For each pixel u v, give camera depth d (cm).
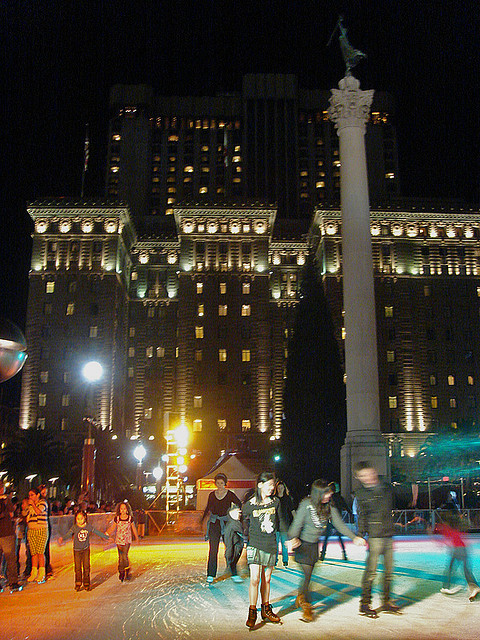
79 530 1742
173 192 15088
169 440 5025
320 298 7056
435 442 9788
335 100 4047
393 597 1499
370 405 3600
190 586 1767
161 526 4600
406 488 6581
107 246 11356
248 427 10669
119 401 11456
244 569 2183
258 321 11150
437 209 11756
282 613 1330
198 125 15588
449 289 11600
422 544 3077
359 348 3666
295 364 6862
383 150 15388
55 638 1147
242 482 4056
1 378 1297
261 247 11512
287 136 15438
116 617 1334
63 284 11225
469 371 11275
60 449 8838
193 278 11356
